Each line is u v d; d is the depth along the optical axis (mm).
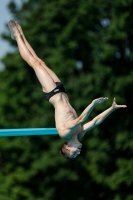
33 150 70250
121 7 68938
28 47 30969
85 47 70750
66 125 28562
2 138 71375
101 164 68125
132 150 67562
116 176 66500
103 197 70625
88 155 67812
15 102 72938
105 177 68062
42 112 70375
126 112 68812
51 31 71312
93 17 69688
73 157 29016
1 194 68750
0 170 72562
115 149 67875
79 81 68812
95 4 70062
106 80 68125
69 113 28984
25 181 70438
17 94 73562
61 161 67750
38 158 69625
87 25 69875
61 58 69562
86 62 71375
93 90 68000
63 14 70562
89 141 68250
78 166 68625
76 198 70375
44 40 71188
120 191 67938
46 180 69688
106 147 67562
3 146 71062
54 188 70250
